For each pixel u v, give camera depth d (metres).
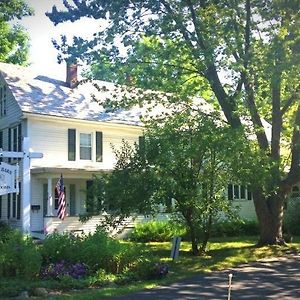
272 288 12.52
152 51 20.91
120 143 29.64
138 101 21.22
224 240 24.34
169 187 16.64
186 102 21.45
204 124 17.36
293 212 29.20
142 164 17.06
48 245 13.83
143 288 12.28
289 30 18.50
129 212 17.14
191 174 17.08
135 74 21.27
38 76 30.14
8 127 28.09
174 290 12.14
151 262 14.05
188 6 19.94
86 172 26.41
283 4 18.25
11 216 26.92
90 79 22.27
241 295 11.60
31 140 26.25
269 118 23.72
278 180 20.42
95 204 17.73
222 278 14.11
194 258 17.45
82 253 13.52
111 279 12.77
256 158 17.27
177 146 16.83
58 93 29.23
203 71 20.52
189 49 20.05
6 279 12.13
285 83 19.16
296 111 21.89
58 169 25.42
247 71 18.73
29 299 10.59
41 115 26.30
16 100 26.58
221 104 21.06
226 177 17.19
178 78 21.33
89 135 28.55
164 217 28.33
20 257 12.55
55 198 27.14
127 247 14.36
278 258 18.66
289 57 17.80
